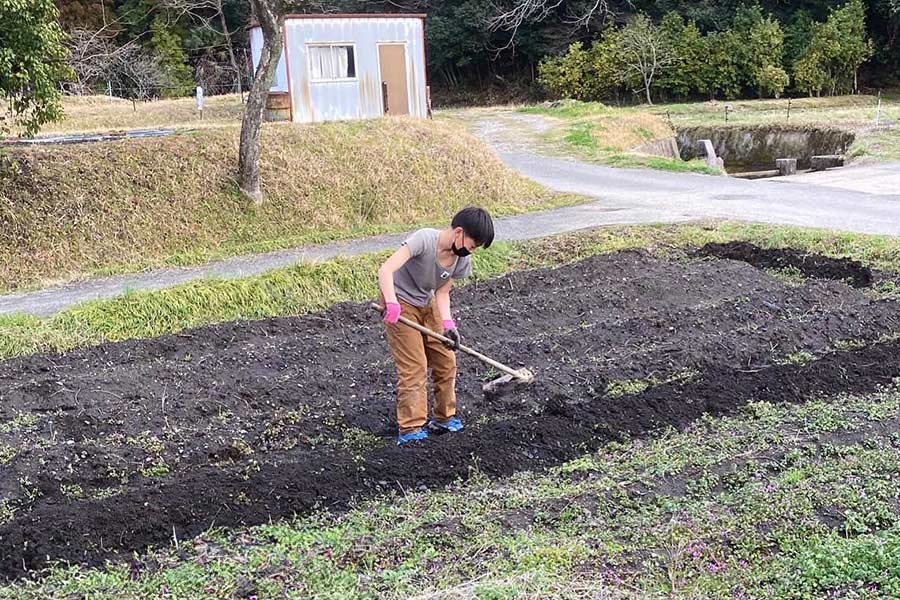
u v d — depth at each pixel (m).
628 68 41.44
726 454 5.67
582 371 7.52
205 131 15.38
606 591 3.99
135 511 5.15
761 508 4.76
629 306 10.09
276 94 19.94
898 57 42.19
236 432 6.71
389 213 15.12
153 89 38.22
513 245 12.61
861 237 11.88
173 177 13.94
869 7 42.25
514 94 48.88
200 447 6.46
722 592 4.03
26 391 7.61
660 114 35.53
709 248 12.37
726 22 42.53
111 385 7.73
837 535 4.46
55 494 5.80
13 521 5.09
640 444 6.16
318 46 20.22
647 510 4.93
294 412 7.07
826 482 5.07
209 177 14.15
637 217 14.52
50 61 12.53
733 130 30.34
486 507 5.03
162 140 14.55
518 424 6.38
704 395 6.91
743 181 19.05
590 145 25.38
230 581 4.25
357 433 6.68
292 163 15.08
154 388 7.71
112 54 24.38
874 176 19.19
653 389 7.05
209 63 42.66
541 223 14.38
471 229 5.97
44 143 14.34
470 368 7.95
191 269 12.27
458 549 4.48
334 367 8.27
